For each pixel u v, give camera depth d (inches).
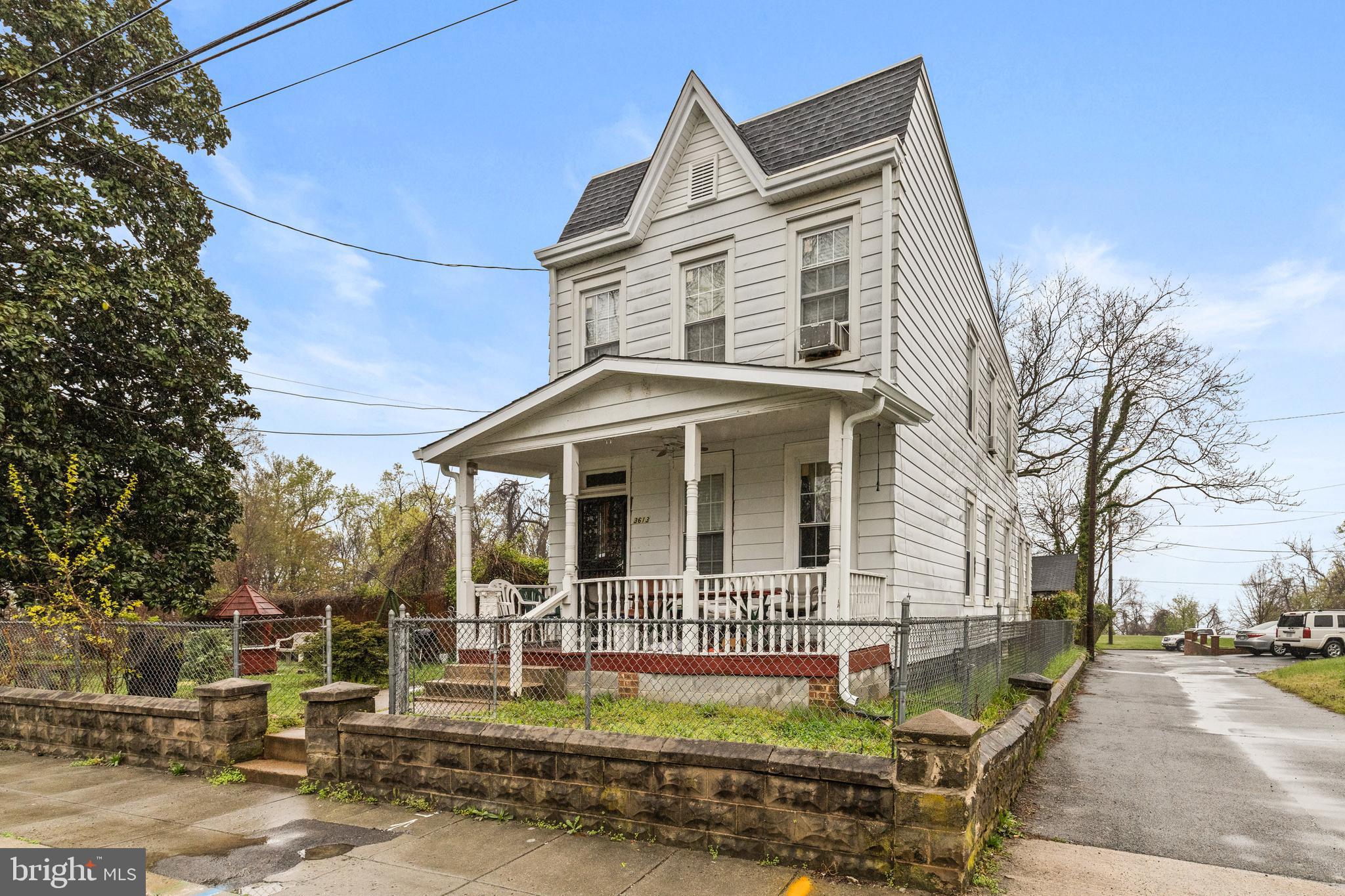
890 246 415.2
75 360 542.9
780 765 191.8
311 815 237.3
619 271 527.8
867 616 385.4
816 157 452.4
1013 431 855.1
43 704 340.5
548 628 436.5
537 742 226.1
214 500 606.5
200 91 621.9
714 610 372.2
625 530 506.0
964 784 174.4
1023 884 182.1
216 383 617.3
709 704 352.8
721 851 198.7
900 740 180.2
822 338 424.8
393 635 273.6
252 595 584.7
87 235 519.5
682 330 491.8
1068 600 1057.5
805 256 450.9
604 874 187.2
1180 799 258.2
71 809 249.4
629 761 213.0
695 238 490.9
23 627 380.8
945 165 534.9
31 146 513.0
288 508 1547.7
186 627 345.4
